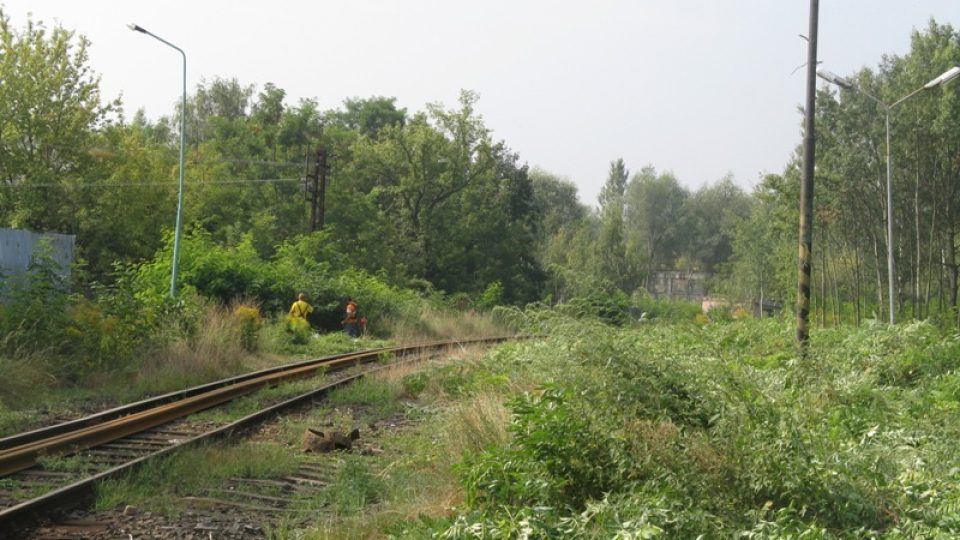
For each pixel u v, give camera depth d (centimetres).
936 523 613
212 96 8362
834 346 1788
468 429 963
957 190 4147
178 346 1842
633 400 727
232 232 4616
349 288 3475
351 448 1095
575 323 862
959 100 3791
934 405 1176
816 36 1620
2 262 1991
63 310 1669
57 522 744
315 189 4538
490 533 594
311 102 6138
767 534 577
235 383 1673
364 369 2031
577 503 692
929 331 1762
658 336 1080
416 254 6006
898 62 4288
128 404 1337
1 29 3584
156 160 4438
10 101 3512
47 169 3588
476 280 6206
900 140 4072
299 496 852
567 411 738
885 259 4766
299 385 1669
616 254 7394
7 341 1498
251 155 5850
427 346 2623
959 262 4709
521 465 711
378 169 6081
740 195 12344
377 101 8744
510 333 3831
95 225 3694
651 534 539
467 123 6081
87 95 3725
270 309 3100
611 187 13675
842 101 4269
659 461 659
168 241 3077
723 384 738
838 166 4288
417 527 679
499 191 6675
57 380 1488
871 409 1084
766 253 7162
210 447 1023
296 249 4009
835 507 622
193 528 742
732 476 643
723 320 2167
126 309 1805
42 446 959
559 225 11481
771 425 687
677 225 11894
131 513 775
